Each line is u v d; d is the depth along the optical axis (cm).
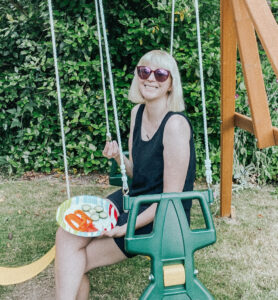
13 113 498
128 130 503
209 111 464
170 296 174
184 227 174
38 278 290
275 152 464
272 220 380
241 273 290
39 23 491
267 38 209
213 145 477
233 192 454
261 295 263
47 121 499
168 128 195
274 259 309
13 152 510
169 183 194
